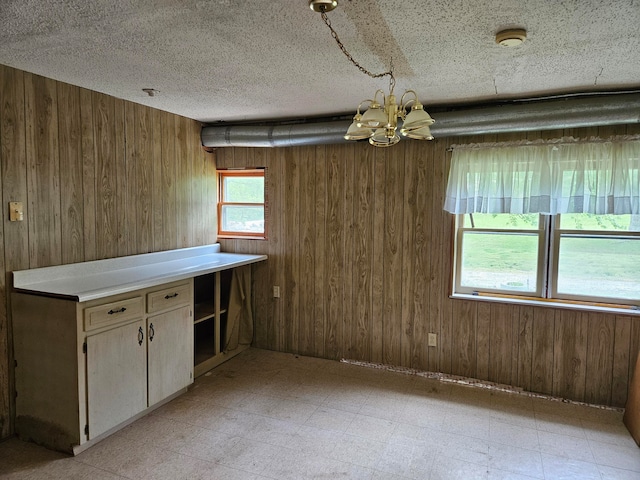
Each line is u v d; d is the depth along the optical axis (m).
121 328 2.56
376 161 3.58
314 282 3.90
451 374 3.46
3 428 2.49
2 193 2.41
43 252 2.64
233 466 2.27
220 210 4.26
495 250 3.33
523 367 3.23
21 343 2.47
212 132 3.87
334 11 1.66
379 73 2.45
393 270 3.59
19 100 2.46
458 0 1.55
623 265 3.00
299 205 3.90
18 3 1.61
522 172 3.02
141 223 3.36
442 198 3.37
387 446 2.47
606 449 2.47
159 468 2.25
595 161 2.83
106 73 2.49
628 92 2.73
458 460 2.35
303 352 3.99
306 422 2.75
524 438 2.58
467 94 2.87
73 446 2.36
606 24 1.75
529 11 1.64
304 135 3.54
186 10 1.67
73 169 2.80
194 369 3.42
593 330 3.02
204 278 4.16
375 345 3.71
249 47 2.06
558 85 2.64
